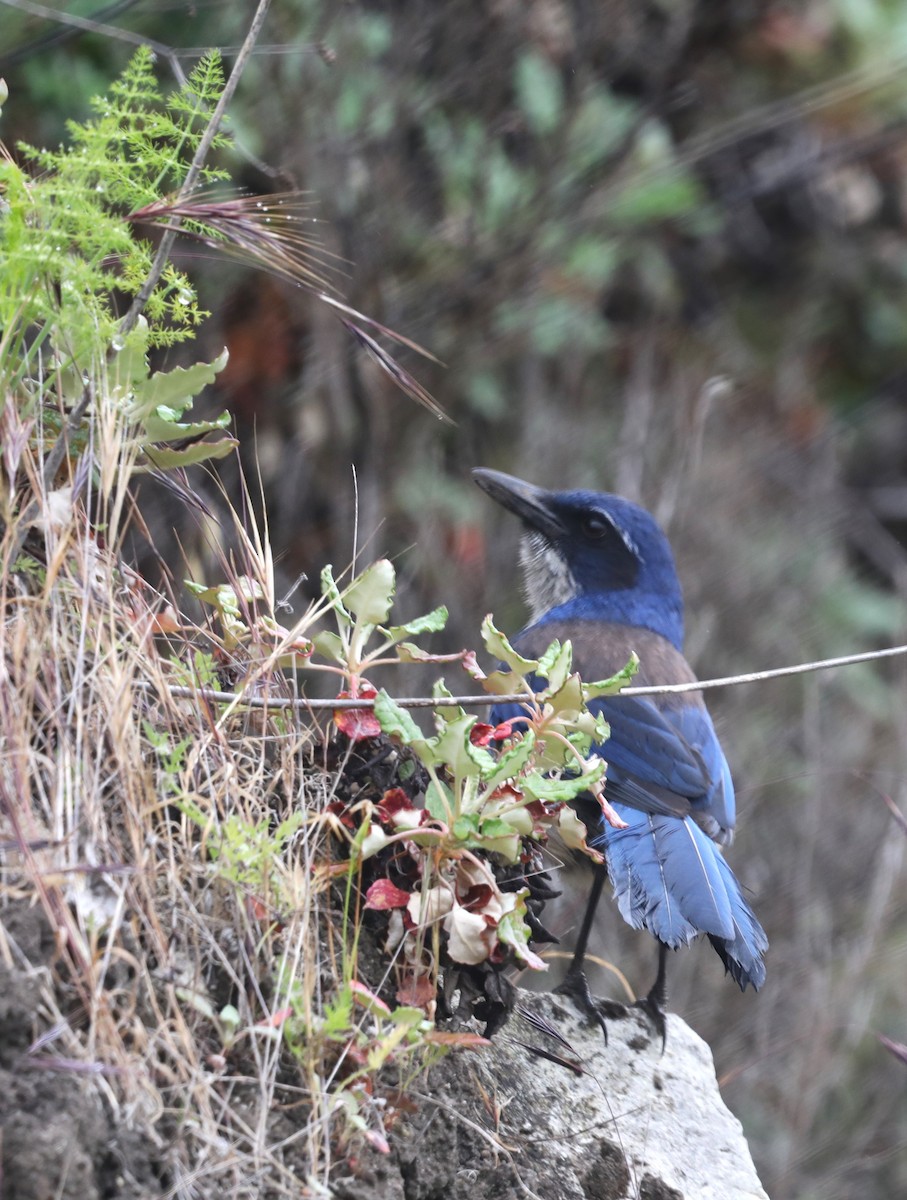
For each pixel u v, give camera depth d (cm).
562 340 1548
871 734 1656
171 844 496
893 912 1513
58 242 547
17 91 1204
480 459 1512
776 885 1493
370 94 1327
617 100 1598
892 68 1688
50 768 487
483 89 1414
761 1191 670
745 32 1658
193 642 611
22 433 539
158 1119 450
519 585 1420
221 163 1246
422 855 544
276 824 553
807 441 1858
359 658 589
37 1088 431
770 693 1592
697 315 1917
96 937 456
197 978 483
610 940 1349
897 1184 1416
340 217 1325
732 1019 1395
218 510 1188
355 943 521
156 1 1213
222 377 1294
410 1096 545
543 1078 661
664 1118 688
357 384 1330
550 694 570
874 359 2067
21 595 521
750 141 1823
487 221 1434
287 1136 480
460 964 557
